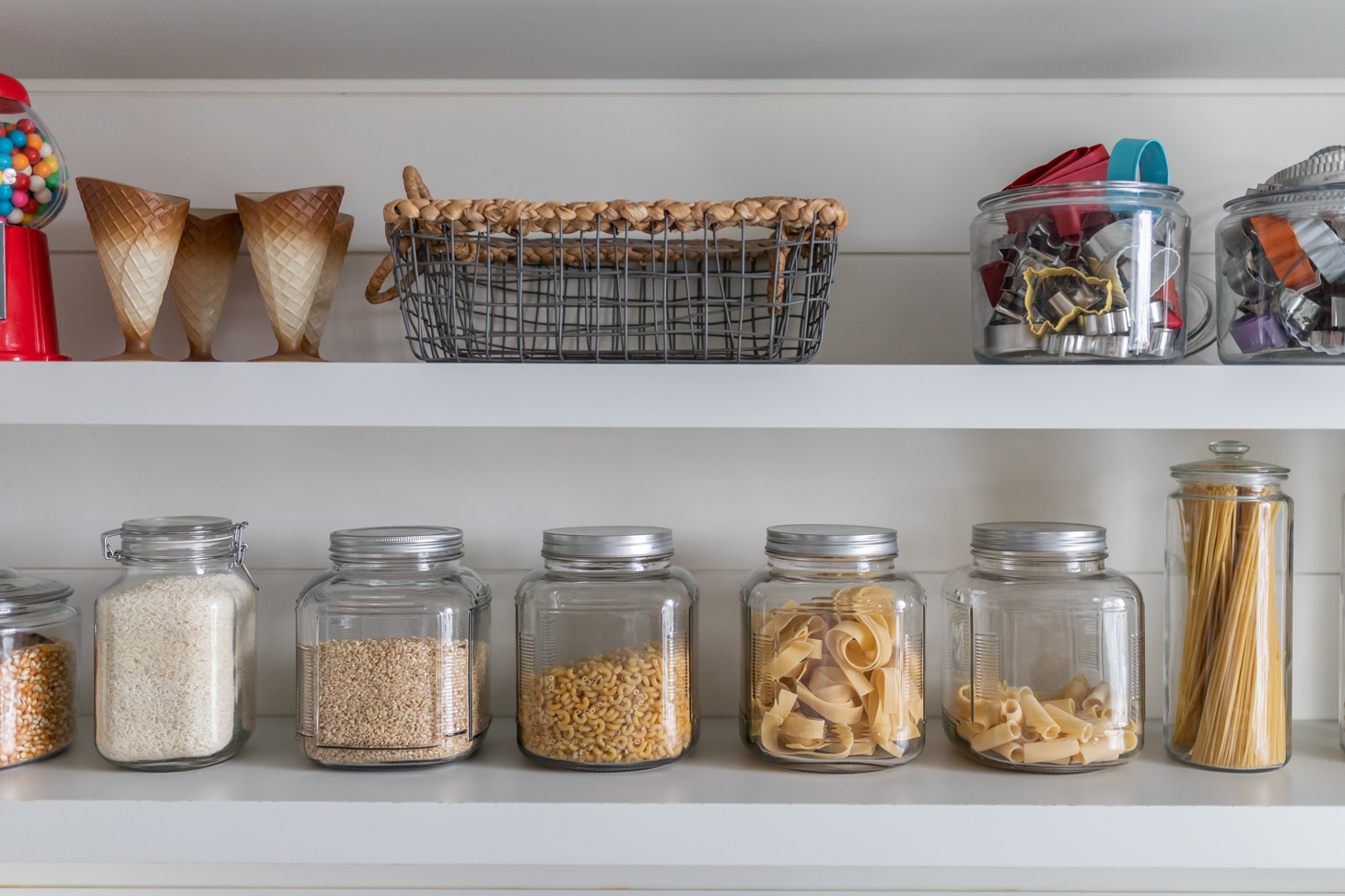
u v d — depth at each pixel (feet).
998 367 2.30
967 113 3.03
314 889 3.05
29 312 2.43
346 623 2.49
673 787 2.39
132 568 2.59
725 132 3.02
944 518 3.05
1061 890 3.04
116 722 2.45
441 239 2.36
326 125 3.02
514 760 2.62
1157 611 3.05
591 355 2.50
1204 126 3.02
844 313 3.03
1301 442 3.03
